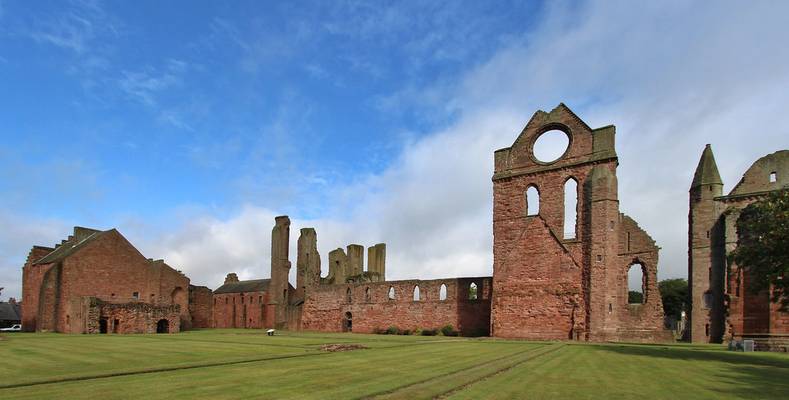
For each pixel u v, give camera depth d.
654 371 18.12
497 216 48.50
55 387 14.27
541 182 46.41
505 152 49.28
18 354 25.69
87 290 63.66
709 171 46.28
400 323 57.72
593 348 30.64
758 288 25.72
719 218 45.03
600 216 42.25
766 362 22.05
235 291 91.62
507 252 47.22
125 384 14.73
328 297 65.81
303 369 18.41
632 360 22.42
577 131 45.12
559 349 29.47
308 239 73.56
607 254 41.50
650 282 46.28
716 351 28.92
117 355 24.86
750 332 39.84
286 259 76.25
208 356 24.11
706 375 17.06
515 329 45.28
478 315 52.12
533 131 47.97
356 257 78.31
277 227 76.94
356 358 22.98
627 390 13.63
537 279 45.03
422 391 13.27
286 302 74.69
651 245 46.78
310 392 13.16
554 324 43.34
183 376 16.48
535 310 44.56
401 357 23.48
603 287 41.25
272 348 29.70
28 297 68.44
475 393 13.11
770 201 25.55
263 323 84.25
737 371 18.38
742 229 41.53
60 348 29.97
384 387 13.90
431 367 18.98
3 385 14.63
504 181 48.69
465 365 19.69
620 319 46.81
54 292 61.75
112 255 66.69
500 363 20.50
